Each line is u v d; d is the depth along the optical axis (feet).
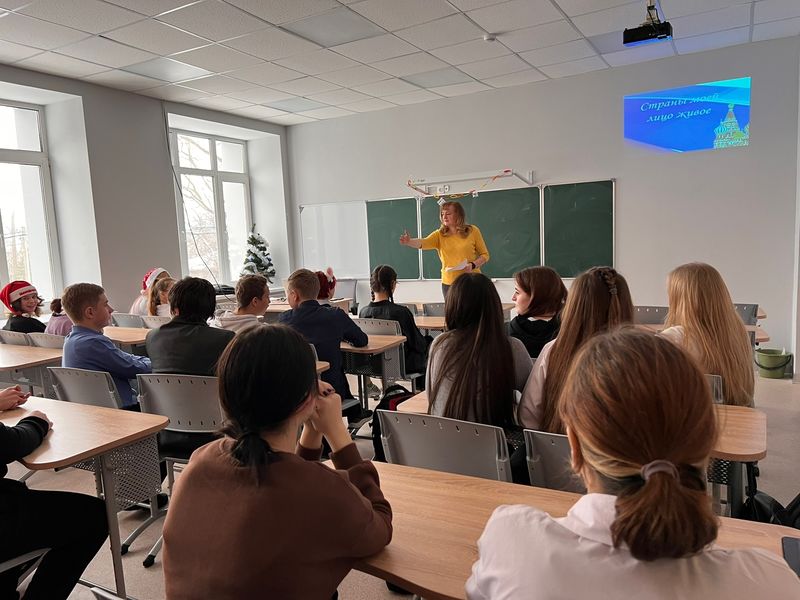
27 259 18.39
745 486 8.22
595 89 19.01
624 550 2.04
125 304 19.08
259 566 2.77
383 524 3.34
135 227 19.39
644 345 2.14
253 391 2.95
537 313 7.57
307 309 9.96
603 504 2.16
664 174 18.31
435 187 22.27
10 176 17.89
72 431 5.99
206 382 7.38
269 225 26.13
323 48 15.60
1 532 4.98
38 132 18.49
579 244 19.85
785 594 1.97
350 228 24.56
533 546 2.21
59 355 11.02
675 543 1.85
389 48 15.78
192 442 7.79
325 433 3.78
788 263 16.90
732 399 6.50
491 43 15.64
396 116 22.86
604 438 2.06
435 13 13.48
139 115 19.54
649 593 1.94
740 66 16.88
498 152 20.92
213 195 24.56
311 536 2.85
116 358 8.76
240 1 12.41
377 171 23.57
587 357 2.27
